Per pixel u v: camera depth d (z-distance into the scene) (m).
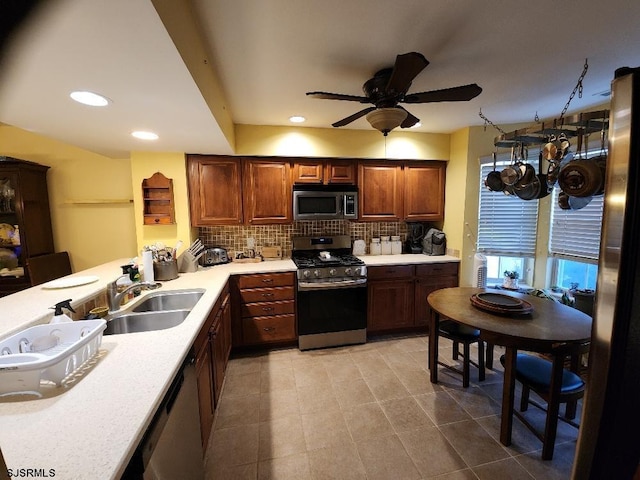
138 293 1.98
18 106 1.49
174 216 2.78
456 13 1.27
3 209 2.77
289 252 3.39
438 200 3.38
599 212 2.49
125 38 0.93
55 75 1.17
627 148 0.43
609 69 1.81
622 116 0.43
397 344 3.00
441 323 2.36
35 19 0.82
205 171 2.85
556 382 1.54
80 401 0.85
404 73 1.37
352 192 3.09
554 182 1.81
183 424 1.17
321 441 1.73
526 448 1.67
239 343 2.80
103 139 2.22
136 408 0.82
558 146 1.70
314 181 3.07
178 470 1.08
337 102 2.25
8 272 2.77
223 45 1.47
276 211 3.02
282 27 1.34
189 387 1.28
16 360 0.91
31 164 2.79
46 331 1.15
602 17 1.31
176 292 2.10
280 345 2.96
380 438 1.75
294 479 1.49
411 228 3.57
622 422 0.47
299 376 2.42
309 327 2.88
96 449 0.68
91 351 1.10
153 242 2.78
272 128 2.85
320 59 1.62
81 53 1.01
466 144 3.00
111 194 3.13
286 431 1.81
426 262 3.13
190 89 1.33
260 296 2.81
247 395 2.17
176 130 1.99
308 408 2.02
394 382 2.32
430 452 1.65
